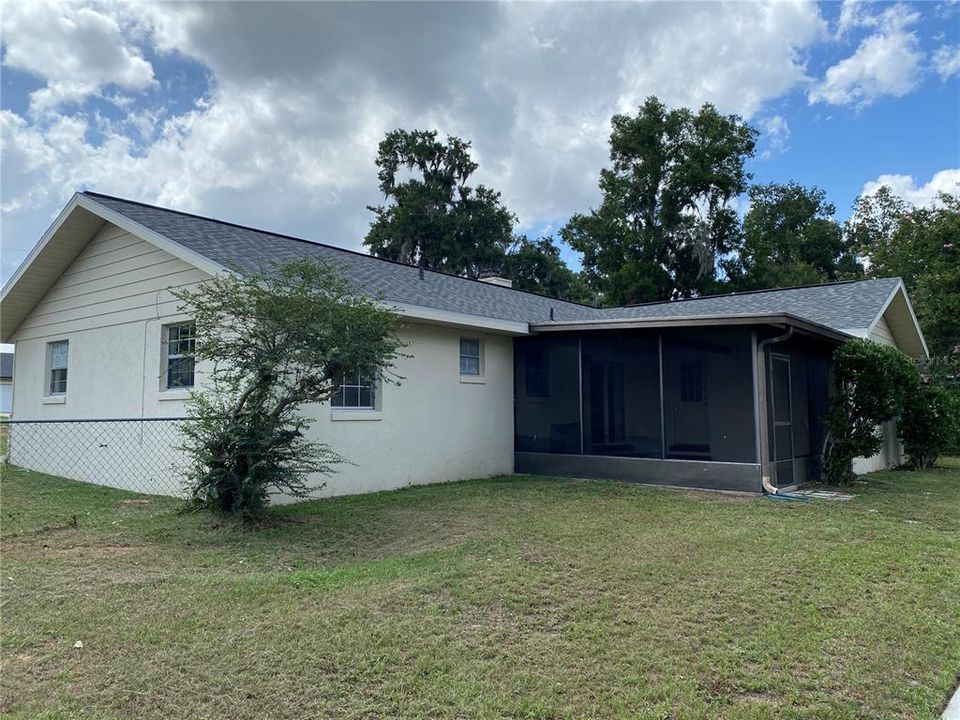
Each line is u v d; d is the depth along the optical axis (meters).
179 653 3.60
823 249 36.12
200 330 7.30
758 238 33.03
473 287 14.50
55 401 11.70
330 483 9.07
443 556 5.74
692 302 17.17
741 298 16.61
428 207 39.34
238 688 3.24
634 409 10.70
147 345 9.75
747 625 4.20
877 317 12.74
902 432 14.38
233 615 4.16
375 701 3.14
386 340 7.70
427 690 3.25
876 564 5.59
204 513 7.19
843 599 4.71
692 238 32.78
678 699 3.22
